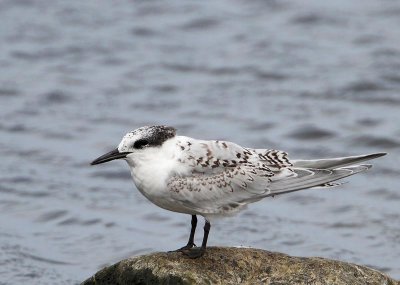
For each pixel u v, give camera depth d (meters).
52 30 22.92
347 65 20.75
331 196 15.30
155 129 9.49
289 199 15.23
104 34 22.75
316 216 14.61
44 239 13.83
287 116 18.80
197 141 9.67
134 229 14.17
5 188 15.79
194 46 22.09
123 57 21.62
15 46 22.12
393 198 15.27
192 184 9.48
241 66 20.97
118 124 18.61
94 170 16.56
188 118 18.83
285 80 20.34
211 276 9.44
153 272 9.48
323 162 9.89
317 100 19.45
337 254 13.21
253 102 19.47
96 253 13.31
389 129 18.11
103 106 19.41
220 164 9.59
